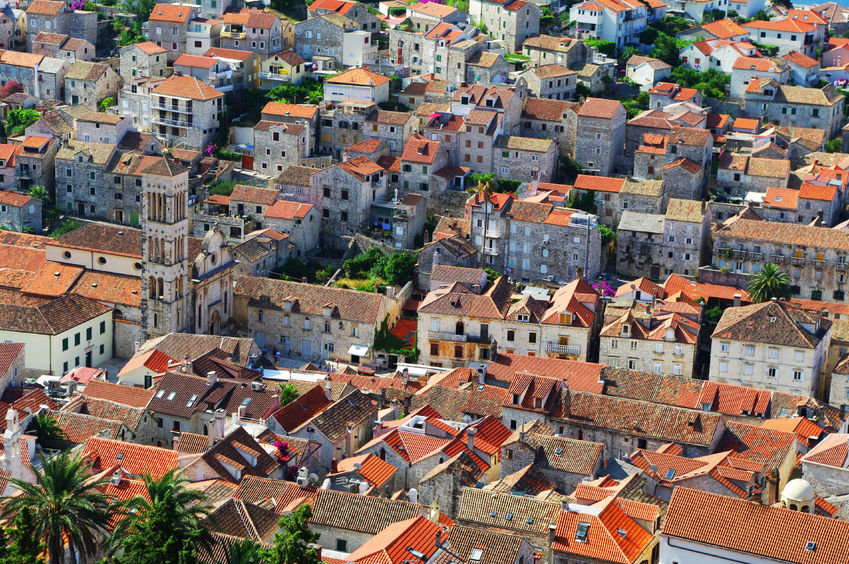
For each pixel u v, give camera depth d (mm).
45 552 158625
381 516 183125
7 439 184250
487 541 171000
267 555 153750
